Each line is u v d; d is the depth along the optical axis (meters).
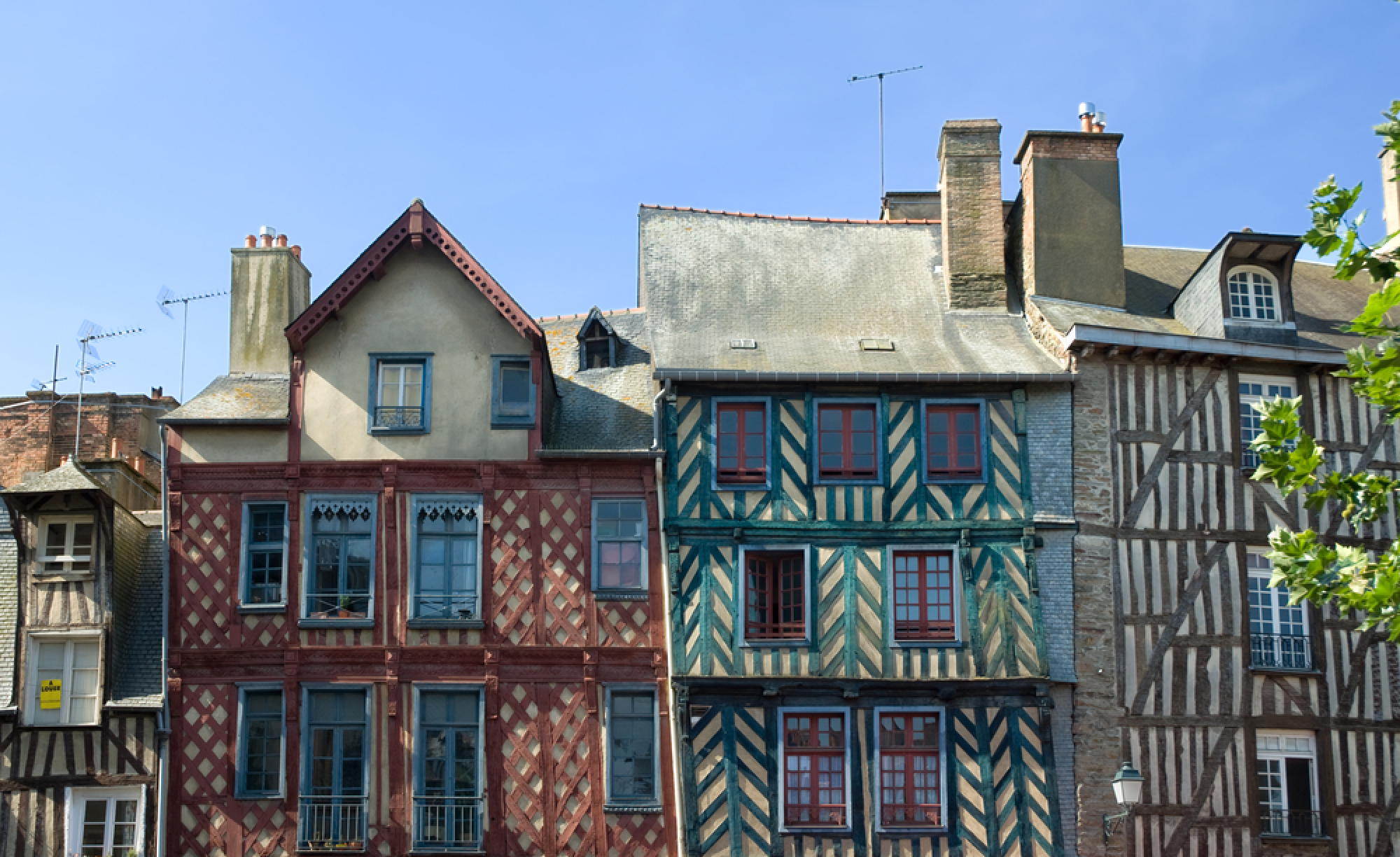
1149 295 22.00
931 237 23.00
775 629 18.80
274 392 20.12
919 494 19.14
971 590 18.80
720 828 17.97
